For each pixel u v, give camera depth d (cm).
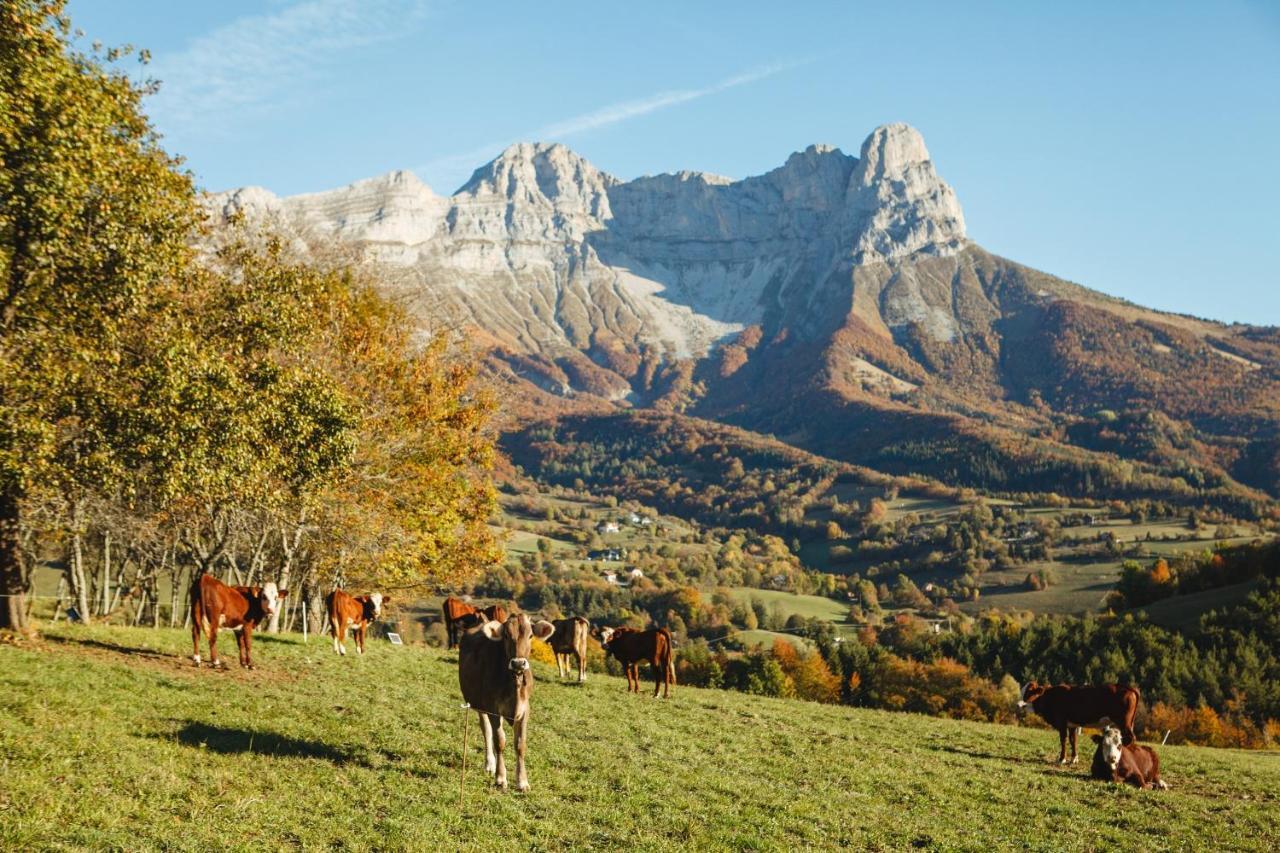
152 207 2423
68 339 2242
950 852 1526
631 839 1391
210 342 2700
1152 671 11481
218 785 1379
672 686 3397
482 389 4809
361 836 1255
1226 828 1839
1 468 2117
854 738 2598
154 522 3438
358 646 3203
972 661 13075
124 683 1964
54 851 1073
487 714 1606
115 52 2561
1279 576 13712
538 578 19550
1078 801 1995
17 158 2161
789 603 19862
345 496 4009
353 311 4303
